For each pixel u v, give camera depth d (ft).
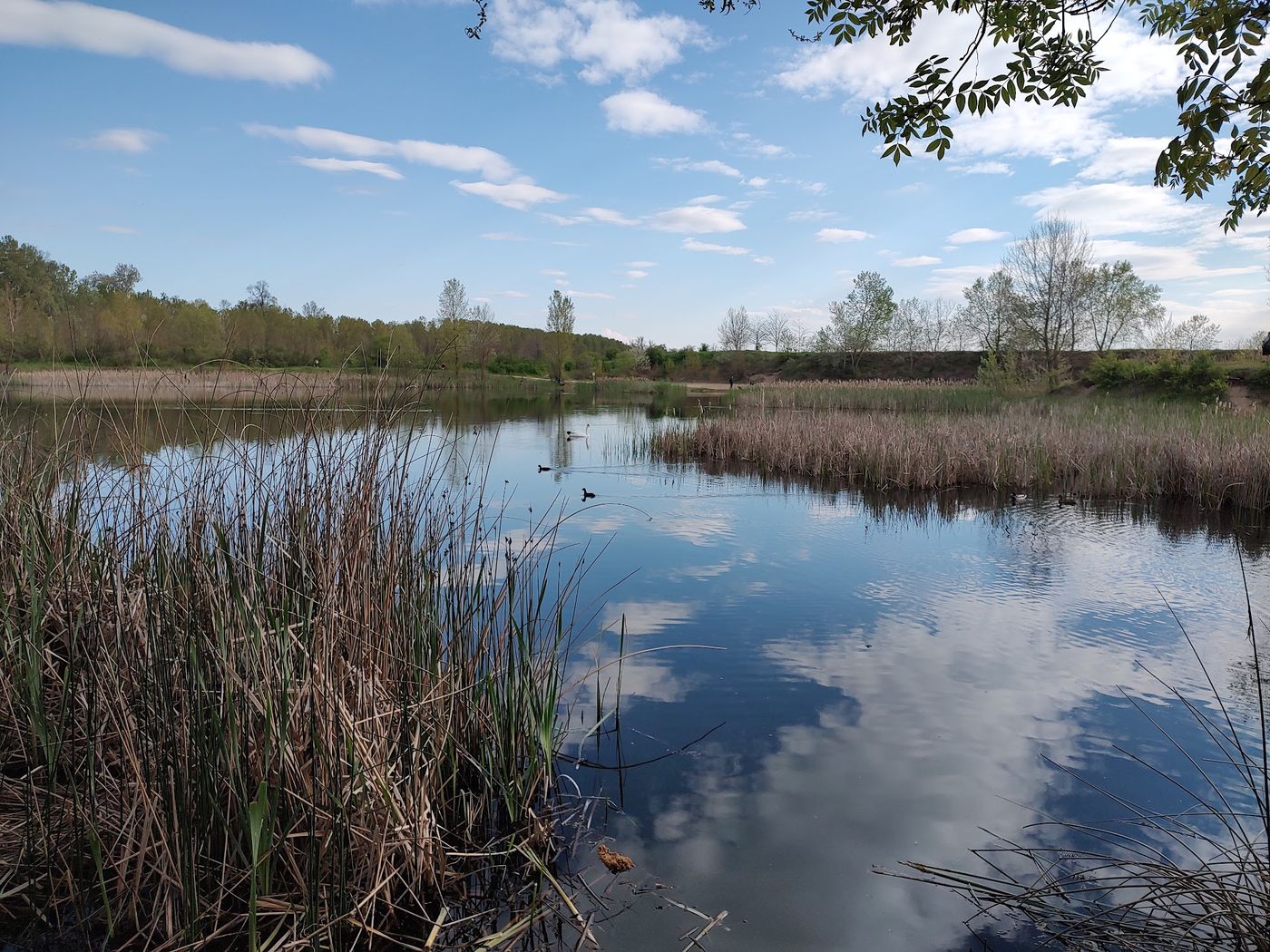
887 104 13.92
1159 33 12.84
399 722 10.30
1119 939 8.36
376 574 11.71
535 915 8.93
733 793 11.50
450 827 10.59
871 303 183.42
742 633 18.43
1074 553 27.09
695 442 55.01
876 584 22.86
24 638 10.40
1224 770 12.21
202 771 8.57
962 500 38.34
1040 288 112.98
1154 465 39.58
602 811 11.07
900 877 9.65
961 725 13.73
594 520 31.32
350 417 12.85
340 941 8.11
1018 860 9.99
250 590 9.78
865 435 47.60
